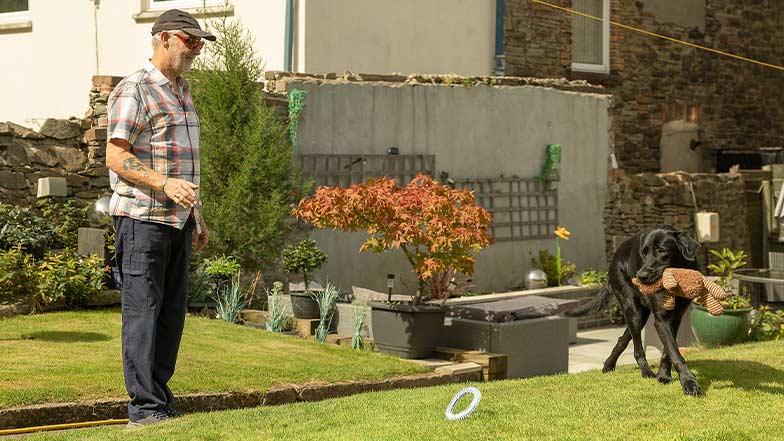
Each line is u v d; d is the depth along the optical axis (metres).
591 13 19.48
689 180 17.62
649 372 7.38
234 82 11.70
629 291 7.38
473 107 14.90
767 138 22.56
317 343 9.23
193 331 9.16
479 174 15.01
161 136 5.53
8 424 5.97
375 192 9.47
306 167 12.74
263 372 7.68
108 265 10.22
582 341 13.39
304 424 5.56
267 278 12.12
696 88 21.20
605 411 6.05
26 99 15.64
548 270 15.53
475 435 5.30
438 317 9.65
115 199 5.55
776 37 22.61
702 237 17.08
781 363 8.10
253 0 14.02
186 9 14.43
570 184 16.33
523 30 17.80
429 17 15.72
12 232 10.20
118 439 5.12
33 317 9.18
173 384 6.93
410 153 14.07
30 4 15.54
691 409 6.18
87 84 15.07
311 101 12.85
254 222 11.48
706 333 10.60
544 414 5.92
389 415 5.86
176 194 5.31
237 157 11.59
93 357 7.54
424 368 8.75
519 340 9.80
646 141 20.45
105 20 14.90
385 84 13.76
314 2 13.91
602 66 19.70
